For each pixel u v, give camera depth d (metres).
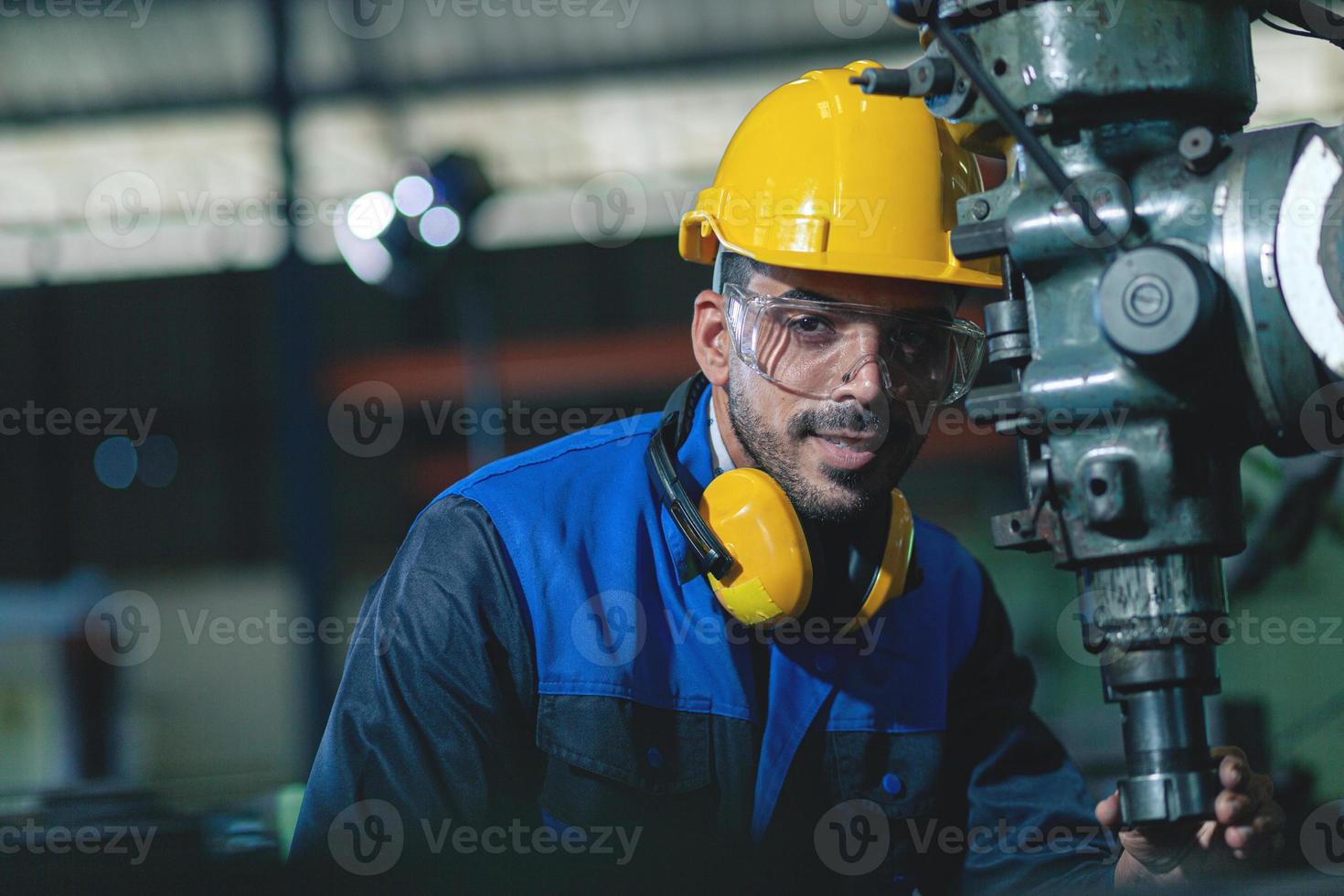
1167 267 0.87
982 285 1.41
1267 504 2.65
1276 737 2.76
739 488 1.38
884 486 1.42
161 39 9.69
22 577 11.47
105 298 11.45
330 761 1.40
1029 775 1.70
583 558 1.48
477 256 6.55
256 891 0.95
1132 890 0.88
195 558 11.63
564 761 1.41
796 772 1.50
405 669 1.41
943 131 1.51
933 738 1.57
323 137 10.36
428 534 1.50
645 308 11.16
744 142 1.54
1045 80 0.94
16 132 10.21
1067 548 0.96
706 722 1.46
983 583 1.77
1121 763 3.62
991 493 9.82
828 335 1.41
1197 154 0.90
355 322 11.04
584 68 9.91
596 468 1.57
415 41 9.77
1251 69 1.00
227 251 10.96
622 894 1.07
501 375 10.62
